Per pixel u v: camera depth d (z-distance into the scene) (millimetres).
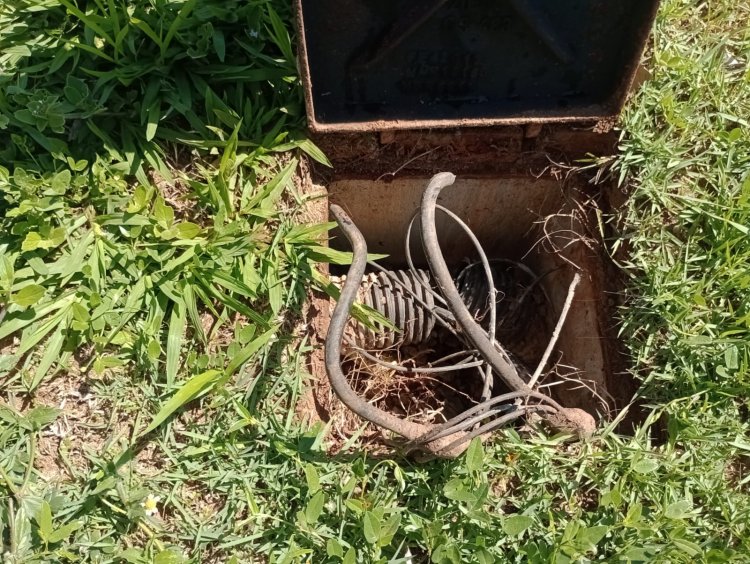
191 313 1374
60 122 1370
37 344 1346
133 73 1431
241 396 1358
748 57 1603
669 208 1477
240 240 1420
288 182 1473
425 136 1527
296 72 1479
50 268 1355
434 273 1133
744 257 1429
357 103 1397
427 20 1244
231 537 1277
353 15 1220
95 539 1258
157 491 1300
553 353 1737
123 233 1392
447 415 1708
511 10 1240
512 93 1424
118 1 1473
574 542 1225
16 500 1257
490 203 1713
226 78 1478
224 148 1469
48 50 1469
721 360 1391
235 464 1323
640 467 1294
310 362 1432
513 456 1358
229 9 1461
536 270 1840
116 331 1340
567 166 1574
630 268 1477
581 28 1292
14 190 1363
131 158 1426
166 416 1282
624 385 1471
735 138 1504
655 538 1279
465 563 1253
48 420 1289
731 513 1311
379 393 1683
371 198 1659
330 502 1306
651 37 1567
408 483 1328
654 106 1528
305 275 1444
